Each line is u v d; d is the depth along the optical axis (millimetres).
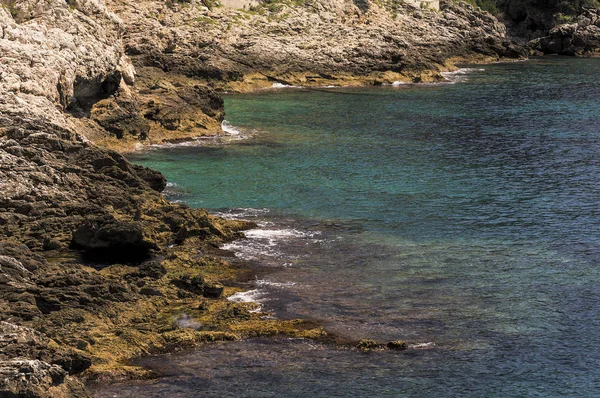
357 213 68562
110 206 62125
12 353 38562
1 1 87375
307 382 41219
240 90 135875
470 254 59312
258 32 149125
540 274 55656
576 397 40531
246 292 51469
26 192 60031
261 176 79438
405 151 92938
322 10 164500
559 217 68500
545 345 45594
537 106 127000
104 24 96938
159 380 40969
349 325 47281
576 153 93312
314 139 98062
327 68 148250
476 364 43375
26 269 48094
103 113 88500
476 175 82312
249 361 43062
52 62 80000
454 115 117812
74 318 44594
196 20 145875
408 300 50969
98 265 53906
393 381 41562
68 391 37000
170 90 99812
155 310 47938
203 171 80625
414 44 171500
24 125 67438
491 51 186750
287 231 63312
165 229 60250
